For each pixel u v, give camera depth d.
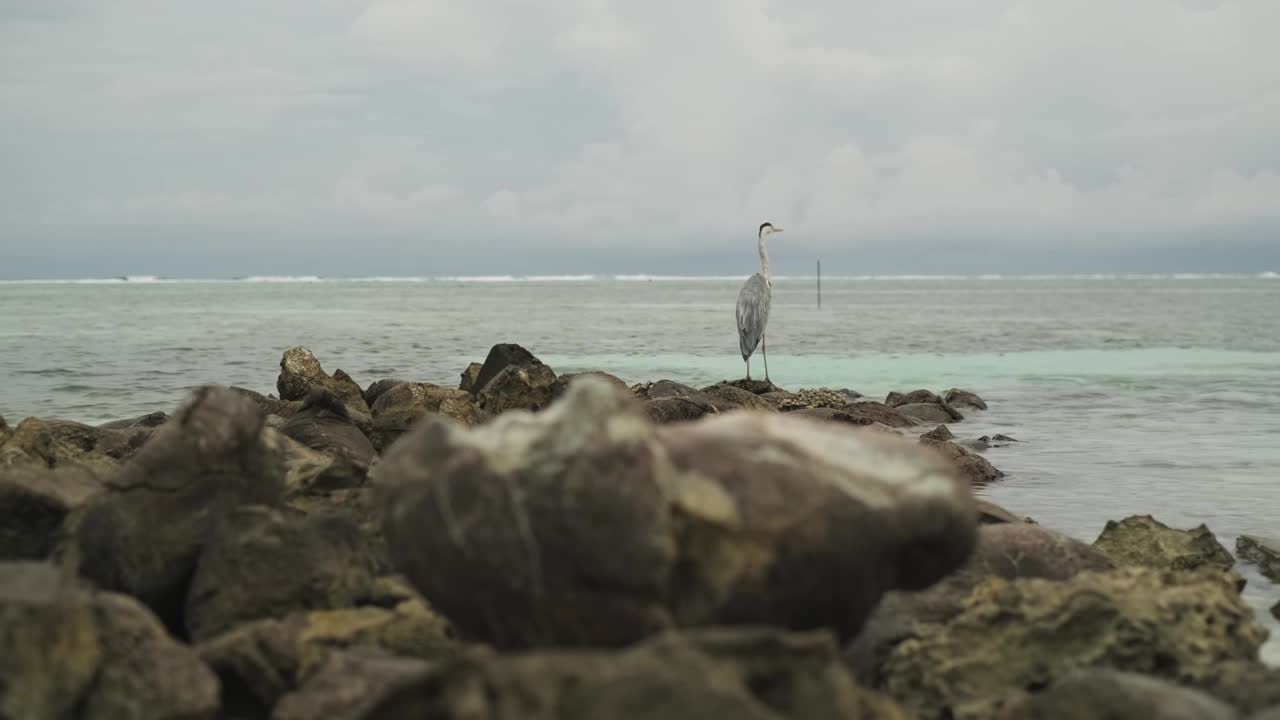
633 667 4.09
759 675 4.34
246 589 6.76
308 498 9.14
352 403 15.98
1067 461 16.19
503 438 5.31
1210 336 50.59
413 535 5.28
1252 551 9.98
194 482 7.25
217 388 7.65
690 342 43.88
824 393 20.58
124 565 7.05
